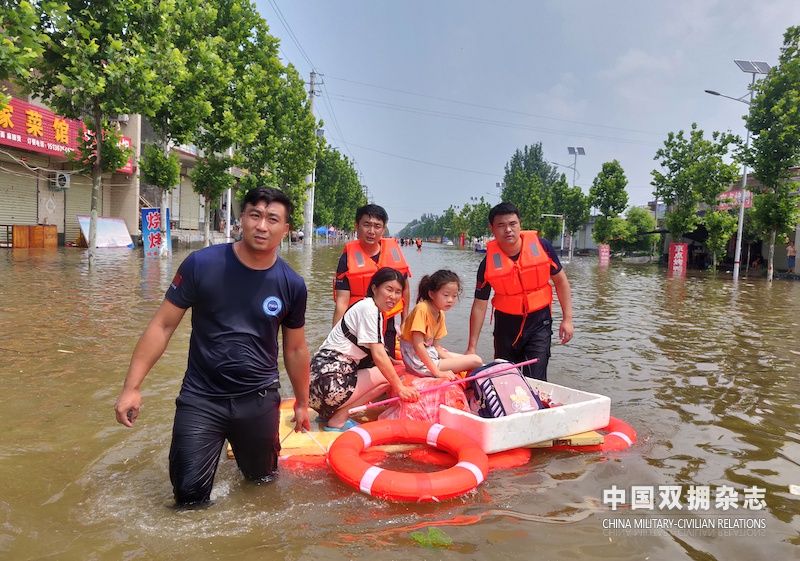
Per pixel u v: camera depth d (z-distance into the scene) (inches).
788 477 141.0
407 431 154.9
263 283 121.8
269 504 119.9
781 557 104.3
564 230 2071.9
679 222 1295.5
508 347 208.1
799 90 943.0
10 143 745.0
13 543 99.7
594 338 336.2
